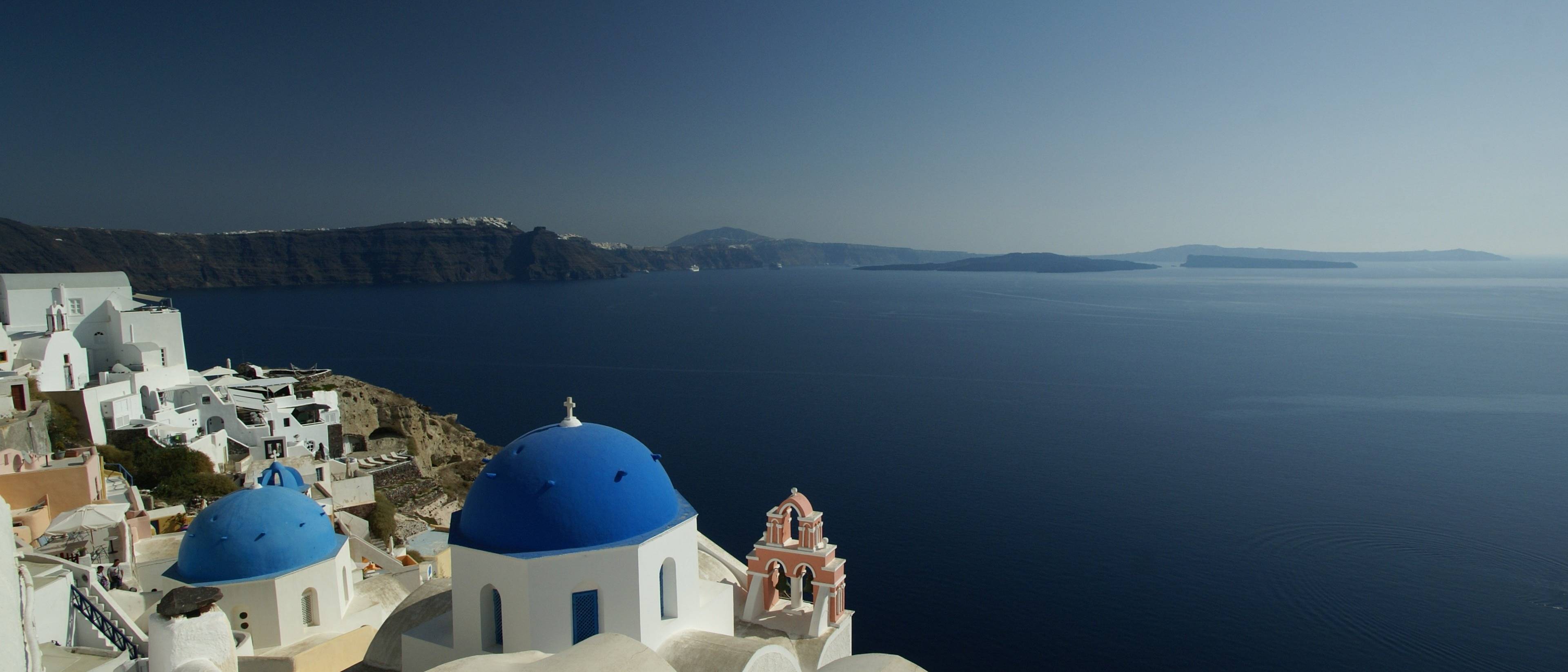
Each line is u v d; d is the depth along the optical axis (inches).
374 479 2701.8
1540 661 2181.3
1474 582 2650.1
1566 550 2908.5
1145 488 3671.3
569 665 555.8
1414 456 4168.3
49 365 2370.8
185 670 467.8
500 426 5226.4
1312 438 4601.4
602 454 811.4
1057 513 3351.4
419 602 902.4
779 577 1128.8
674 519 840.9
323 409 3014.3
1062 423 5118.1
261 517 1080.2
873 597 2551.7
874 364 7824.8
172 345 2903.5
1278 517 3270.2
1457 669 2143.2
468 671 561.6
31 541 1283.2
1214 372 7052.2
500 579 756.6
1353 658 2202.3
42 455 1662.2
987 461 4192.9
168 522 1775.3
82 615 946.1
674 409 5659.5
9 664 475.5
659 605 803.4
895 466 4094.5
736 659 762.2
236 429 2652.6
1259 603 2524.6
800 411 5565.9
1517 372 6835.6
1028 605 2508.6
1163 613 2458.2
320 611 1105.4
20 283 2691.9
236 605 1030.4
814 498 3555.6
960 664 2181.3
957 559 2856.8
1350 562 2819.9
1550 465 3981.3
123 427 2309.3
